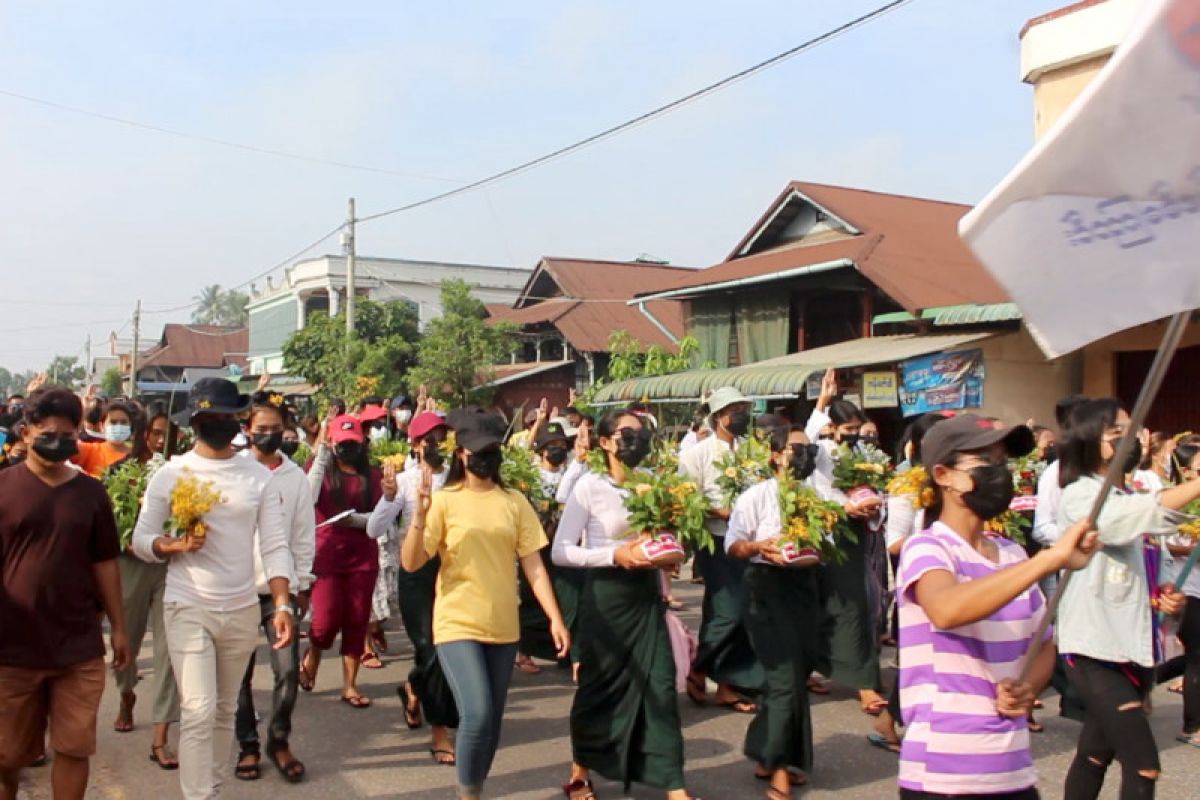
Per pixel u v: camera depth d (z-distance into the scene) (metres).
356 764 6.12
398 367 28.38
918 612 3.24
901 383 15.37
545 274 31.78
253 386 38.84
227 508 4.97
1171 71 2.41
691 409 19.09
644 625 5.32
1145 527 4.23
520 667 8.48
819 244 20.97
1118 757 4.37
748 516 5.68
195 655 4.84
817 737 6.63
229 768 6.01
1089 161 2.51
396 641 9.57
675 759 5.23
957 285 17.42
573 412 12.46
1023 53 14.70
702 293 21.31
